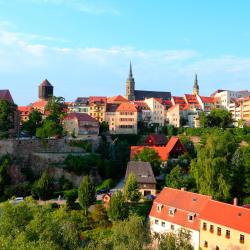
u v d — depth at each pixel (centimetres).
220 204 8506
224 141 12862
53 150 15950
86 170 14712
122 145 17000
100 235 9256
